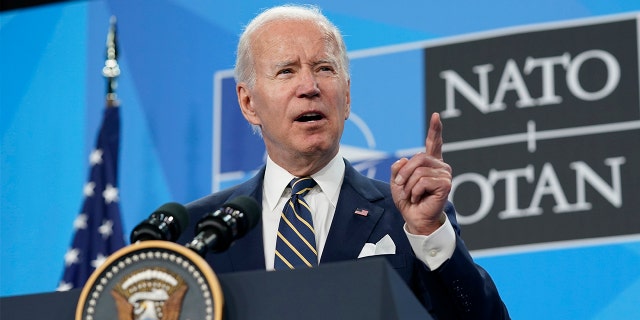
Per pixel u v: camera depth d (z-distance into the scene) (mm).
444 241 3445
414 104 7145
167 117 7547
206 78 7613
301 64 4137
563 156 6750
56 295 2795
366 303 2564
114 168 7332
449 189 3406
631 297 6359
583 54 6961
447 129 7016
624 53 6898
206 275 2623
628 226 6500
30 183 7547
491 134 6926
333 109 4094
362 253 3836
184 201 7297
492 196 6777
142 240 3004
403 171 3451
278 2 7719
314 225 4039
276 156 4172
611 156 6684
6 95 7836
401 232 3891
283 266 3869
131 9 7945
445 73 7172
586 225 6562
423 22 7332
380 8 7426
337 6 7496
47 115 7730
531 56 7051
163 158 7434
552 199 6672
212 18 7781
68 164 7559
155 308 2635
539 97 6930
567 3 7109
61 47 7926
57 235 7379
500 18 7207
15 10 8086
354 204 4023
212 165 7332
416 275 3703
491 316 3484
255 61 4234
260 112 4176
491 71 7086
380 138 7102
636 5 6992
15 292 7270
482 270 3596
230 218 2979
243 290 2652
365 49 7359
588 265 6480
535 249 6590
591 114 6805
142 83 7684
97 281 2688
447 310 3465
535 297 6496
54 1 8062
